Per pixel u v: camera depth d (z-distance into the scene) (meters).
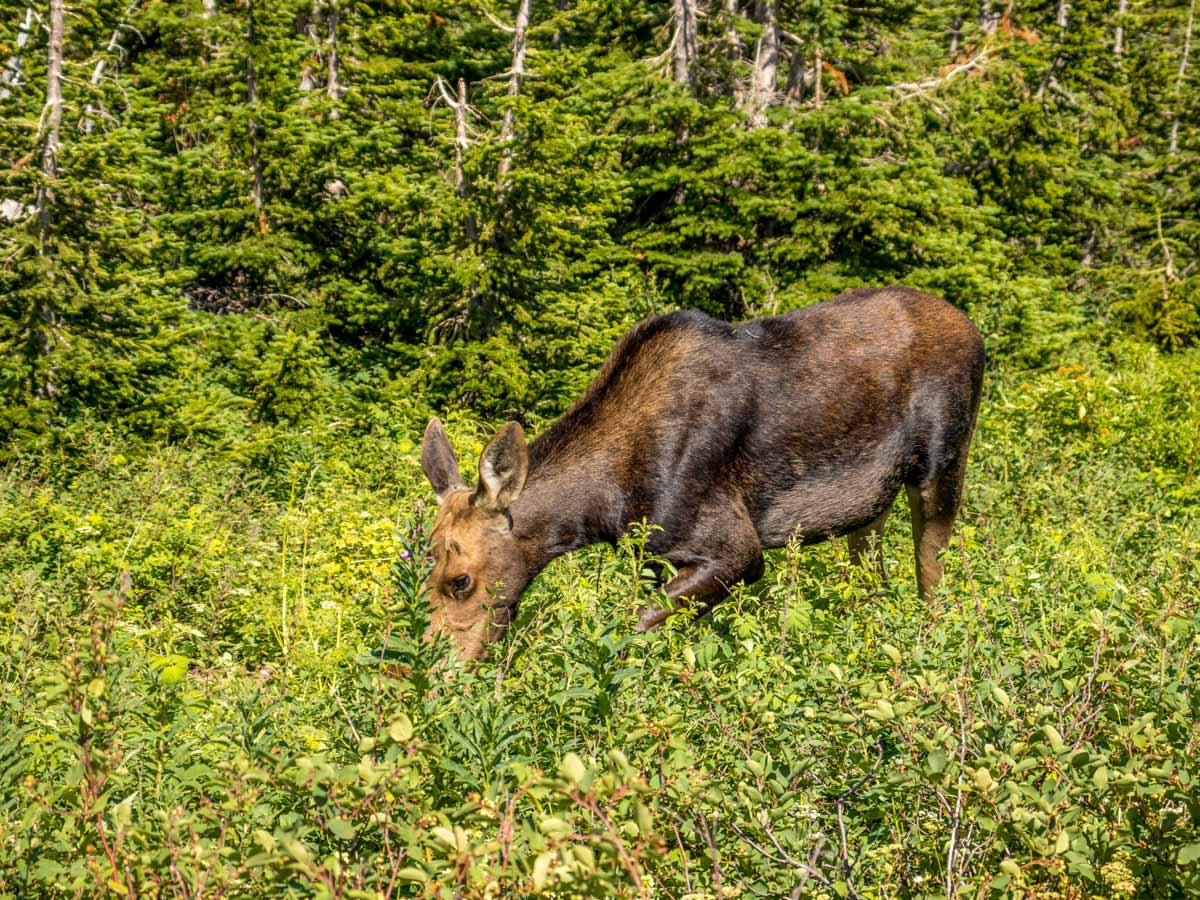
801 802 7.94
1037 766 7.54
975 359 17.97
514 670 10.05
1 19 27.55
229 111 33.56
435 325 32.81
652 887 6.75
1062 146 53.56
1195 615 9.65
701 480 15.47
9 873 6.53
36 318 24.25
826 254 42.19
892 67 47.84
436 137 33.78
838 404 16.41
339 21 42.66
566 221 33.12
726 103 44.16
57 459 22.52
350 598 16.75
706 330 15.91
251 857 5.29
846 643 11.43
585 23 48.97
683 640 12.11
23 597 13.08
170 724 9.16
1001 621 11.35
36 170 24.38
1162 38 78.19
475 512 14.14
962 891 6.61
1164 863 6.83
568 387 31.77
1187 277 59.00
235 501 20.84
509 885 5.75
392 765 6.36
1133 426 32.75
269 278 33.56
